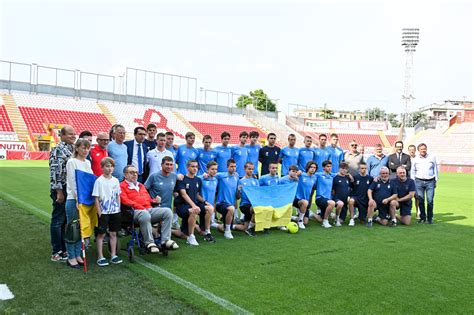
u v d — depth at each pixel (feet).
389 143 168.35
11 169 61.41
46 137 99.45
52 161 17.83
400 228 28.55
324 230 27.07
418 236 25.89
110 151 22.03
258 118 169.37
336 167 34.04
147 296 14.21
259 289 15.25
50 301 13.56
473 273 18.11
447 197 48.52
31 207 30.22
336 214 28.96
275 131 159.33
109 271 16.93
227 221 24.04
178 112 150.41
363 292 15.35
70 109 124.47
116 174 21.98
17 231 23.09
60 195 17.71
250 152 31.35
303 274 17.24
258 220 24.89
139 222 19.03
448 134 145.48
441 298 14.99
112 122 126.52
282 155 32.86
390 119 227.40
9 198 33.91
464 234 26.81
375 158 33.17
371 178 29.94
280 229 26.84
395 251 21.70
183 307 13.35
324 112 245.45
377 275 17.44
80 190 17.20
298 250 21.29
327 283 16.20
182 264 18.20
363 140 169.89
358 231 27.04
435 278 17.28
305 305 13.91
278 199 26.30
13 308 12.94
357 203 29.66
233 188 26.27
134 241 19.26
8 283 15.14
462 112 152.87
